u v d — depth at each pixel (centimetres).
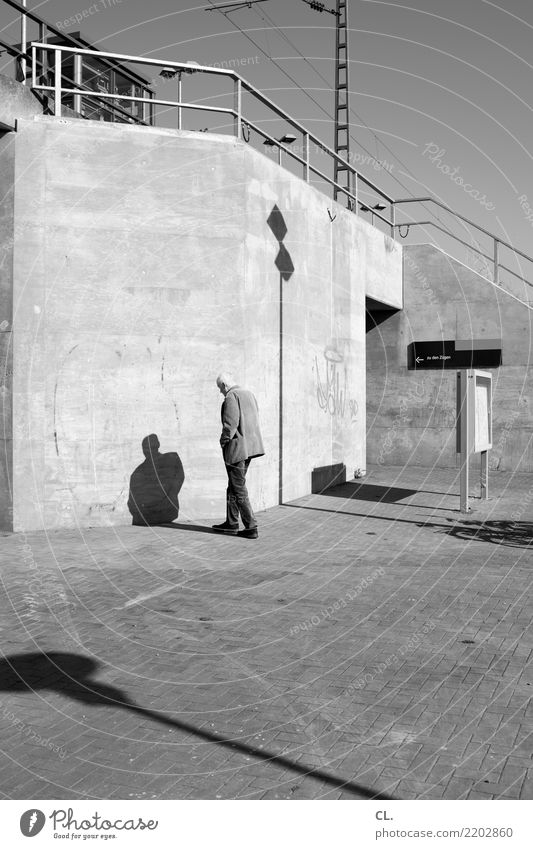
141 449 948
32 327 897
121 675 446
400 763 337
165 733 368
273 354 1095
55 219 906
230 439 861
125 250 937
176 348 962
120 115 1220
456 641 505
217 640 509
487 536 883
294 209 1162
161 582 664
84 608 583
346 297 1396
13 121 887
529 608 584
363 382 1498
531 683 430
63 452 912
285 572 703
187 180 966
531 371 1639
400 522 979
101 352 927
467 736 363
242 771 331
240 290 994
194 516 978
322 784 320
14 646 496
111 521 934
